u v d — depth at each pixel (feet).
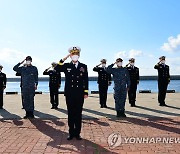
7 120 31.50
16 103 48.14
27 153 19.26
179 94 62.13
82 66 23.25
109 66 33.22
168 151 19.69
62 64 23.29
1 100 41.04
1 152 19.53
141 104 44.60
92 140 22.76
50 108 41.32
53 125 28.73
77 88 22.80
